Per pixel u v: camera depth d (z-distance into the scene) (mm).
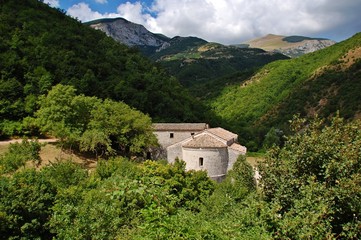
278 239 7484
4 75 48281
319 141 8977
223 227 8562
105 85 59031
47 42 61875
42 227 15031
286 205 8594
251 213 8773
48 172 19391
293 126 10117
